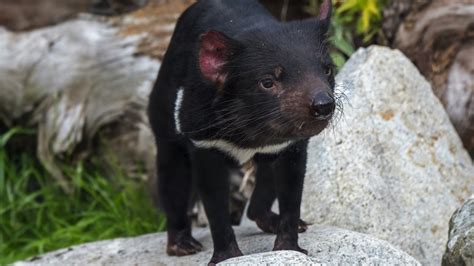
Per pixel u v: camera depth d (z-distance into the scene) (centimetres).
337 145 563
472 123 638
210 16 482
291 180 469
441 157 594
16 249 708
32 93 742
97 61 727
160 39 720
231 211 665
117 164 725
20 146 777
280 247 466
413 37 660
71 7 768
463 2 639
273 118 427
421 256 545
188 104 455
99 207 729
